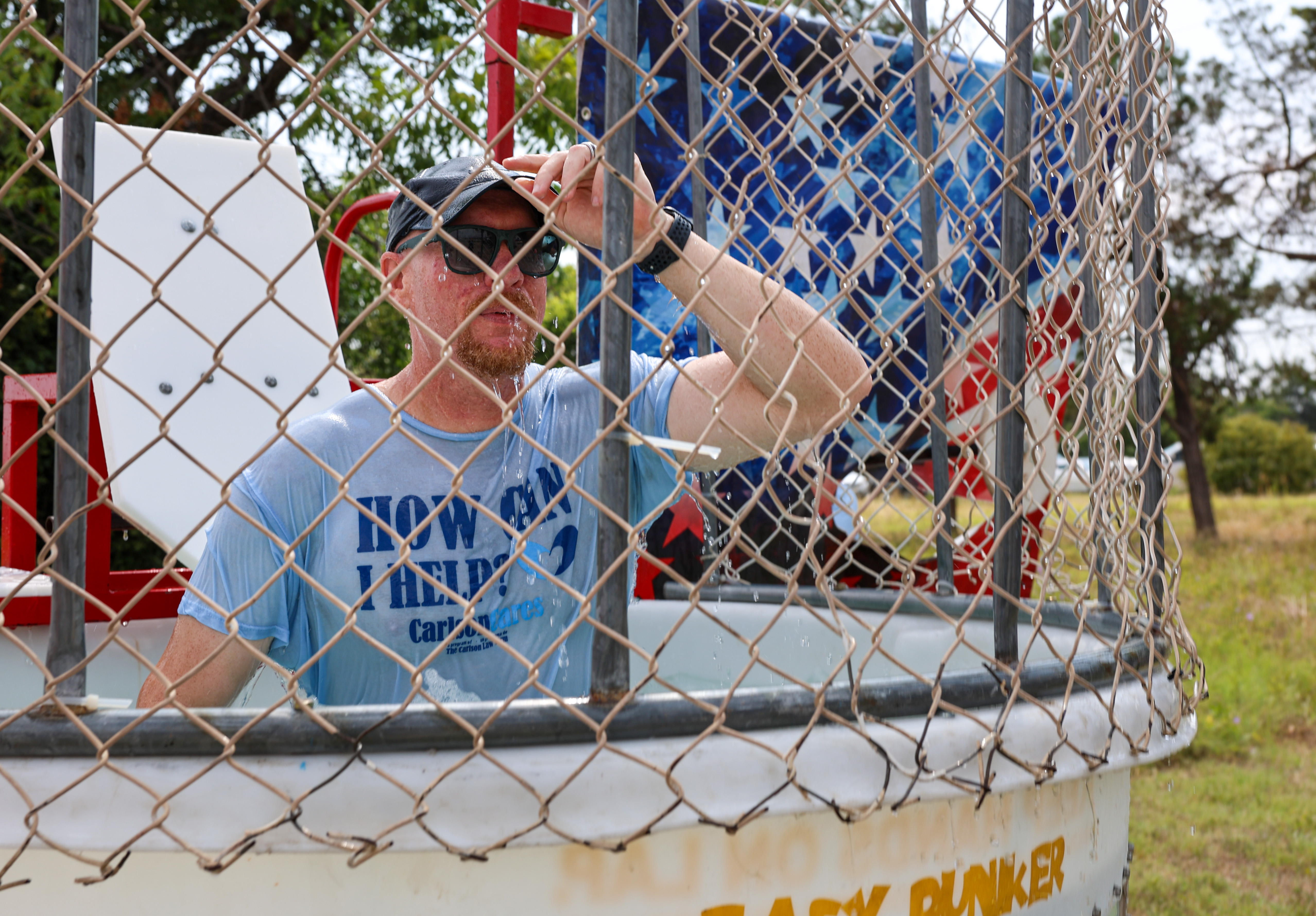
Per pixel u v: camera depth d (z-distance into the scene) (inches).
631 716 37.9
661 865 38.1
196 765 35.7
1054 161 120.9
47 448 236.1
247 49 312.5
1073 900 51.5
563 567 63.7
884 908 42.3
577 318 36.1
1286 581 381.4
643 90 38.2
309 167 273.9
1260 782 176.1
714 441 65.9
